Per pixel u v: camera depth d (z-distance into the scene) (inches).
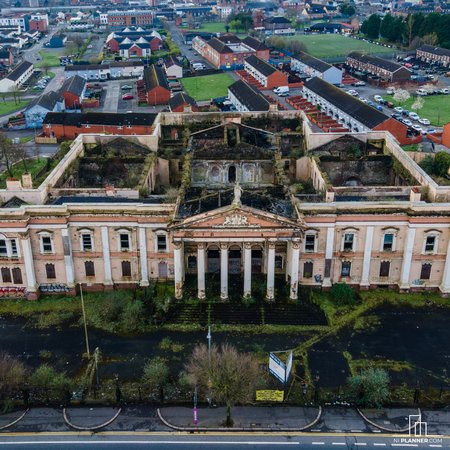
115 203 2878.9
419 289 3029.0
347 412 2263.8
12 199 2957.7
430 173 3868.1
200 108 6594.5
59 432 2177.7
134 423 2215.8
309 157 3713.1
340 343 2659.9
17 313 2893.7
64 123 6043.3
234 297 2938.0
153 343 2672.2
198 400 2320.4
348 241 2933.1
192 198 3016.7
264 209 2817.4
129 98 7849.4
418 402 2299.5
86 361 2556.6
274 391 2285.9
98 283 3058.6
